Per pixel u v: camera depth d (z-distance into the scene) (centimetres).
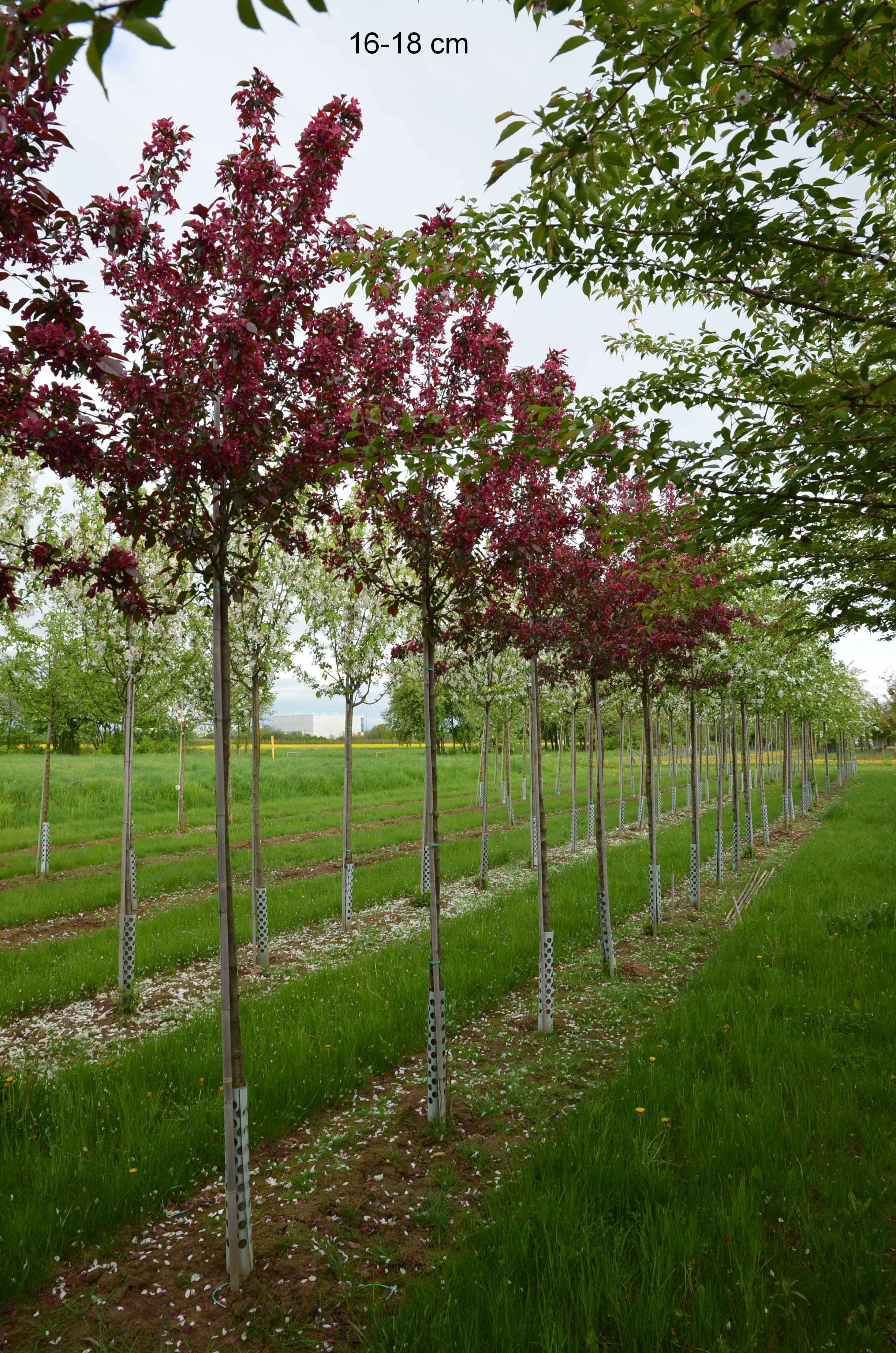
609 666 886
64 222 350
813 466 328
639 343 559
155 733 2162
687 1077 527
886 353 323
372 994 729
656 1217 367
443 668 903
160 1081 561
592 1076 584
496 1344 296
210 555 412
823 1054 544
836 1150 430
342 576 604
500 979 806
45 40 295
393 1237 388
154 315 407
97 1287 359
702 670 1236
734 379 465
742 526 374
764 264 406
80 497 1061
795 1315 306
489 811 2673
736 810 1602
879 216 342
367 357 485
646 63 255
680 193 346
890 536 545
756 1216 362
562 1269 328
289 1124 511
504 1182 432
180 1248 388
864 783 4244
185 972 909
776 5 225
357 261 416
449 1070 602
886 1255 346
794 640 775
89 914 1223
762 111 298
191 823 2317
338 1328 327
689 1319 309
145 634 941
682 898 1278
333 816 2516
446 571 566
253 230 413
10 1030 721
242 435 393
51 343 345
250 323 375
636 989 788
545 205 301
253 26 134
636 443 393
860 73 274
